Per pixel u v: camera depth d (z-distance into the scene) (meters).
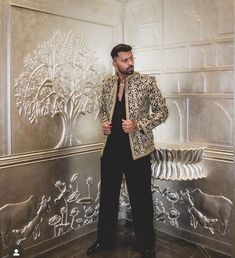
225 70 2.58
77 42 2.83
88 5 2.89
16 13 2.37
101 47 3.05
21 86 2.44
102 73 3.08
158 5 2.98
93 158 3.06
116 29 3.19
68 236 2.89
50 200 2.71
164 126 3.02
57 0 2.63
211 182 2.72
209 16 2.64
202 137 2.77
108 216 2.64
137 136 2.40
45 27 2.57
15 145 2.43
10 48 2.35
